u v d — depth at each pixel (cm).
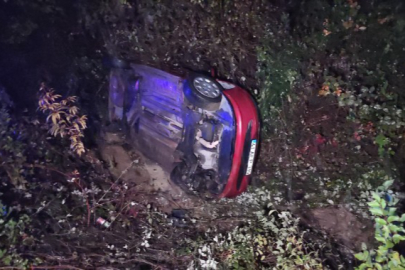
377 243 404
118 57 552
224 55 545
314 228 428
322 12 555
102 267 353
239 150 399
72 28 546
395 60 516
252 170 438
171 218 425
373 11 542
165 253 375
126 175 479
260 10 562
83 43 550
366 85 510
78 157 468
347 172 473
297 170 483
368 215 434
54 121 400
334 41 539
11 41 496
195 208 443
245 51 541
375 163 470
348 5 550
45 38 521
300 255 361
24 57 501
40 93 486
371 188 458
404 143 471
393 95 489
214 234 405
